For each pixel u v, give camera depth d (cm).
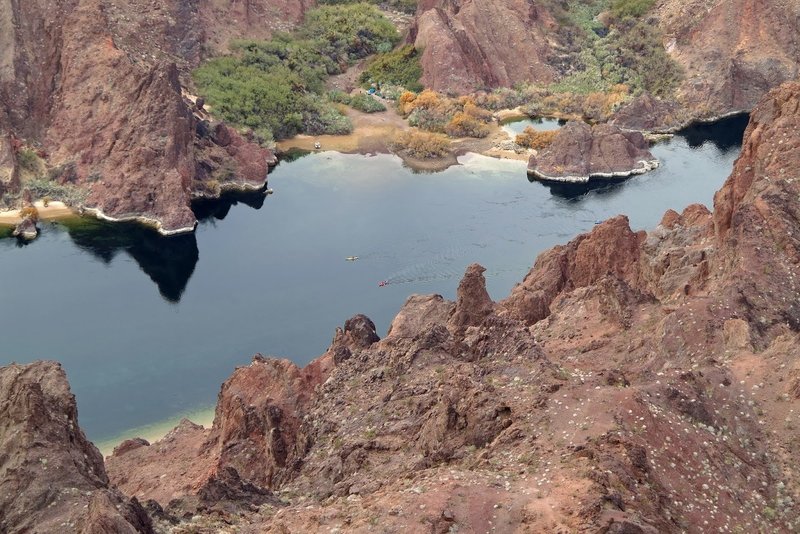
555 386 4575
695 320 5716
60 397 5272
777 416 4722
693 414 4572
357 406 5888
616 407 4281
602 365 6053
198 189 14338
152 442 8525
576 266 8738
